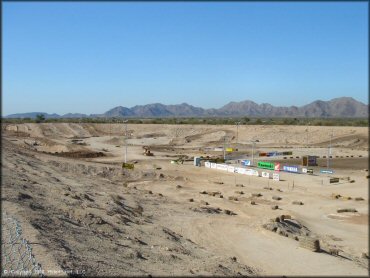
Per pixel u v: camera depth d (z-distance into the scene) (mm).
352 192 47844
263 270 20250
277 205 40688
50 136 116062
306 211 38844
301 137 108938
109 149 90562
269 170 64062
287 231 28906
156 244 21328
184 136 120562
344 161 74688
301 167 64938
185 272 16000
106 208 28203
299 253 23484
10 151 52125
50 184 34719
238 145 102312
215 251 23188
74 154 76438
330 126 113812
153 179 55375
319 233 31516
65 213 23500
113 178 54906
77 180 42469
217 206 39031
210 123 134625
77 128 127625
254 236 26734
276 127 116375
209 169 64062
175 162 69750
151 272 15172
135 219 27547
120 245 18984
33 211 20984
